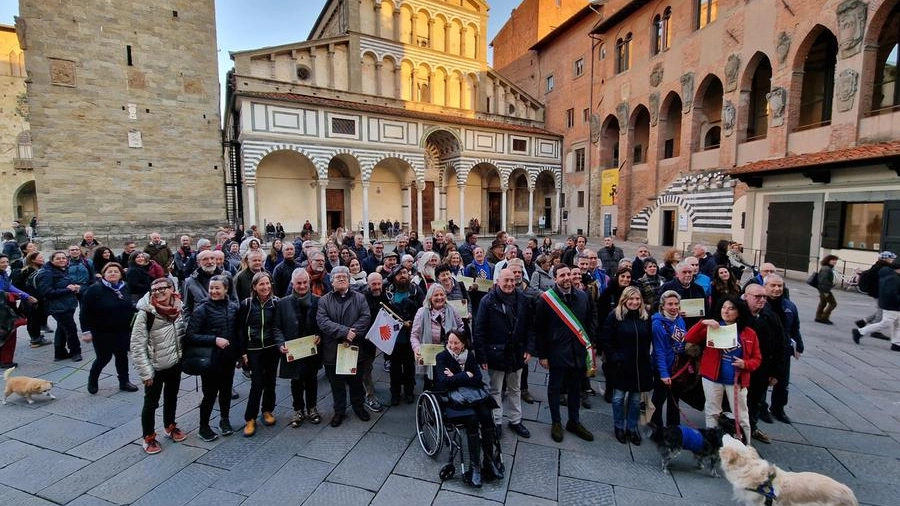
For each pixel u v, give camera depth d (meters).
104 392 6.82
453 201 40.06
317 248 9.14
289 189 31.84
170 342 5.17
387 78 33.81
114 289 6.63
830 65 19.72
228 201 34.72
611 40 33.50
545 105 42.62
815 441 5.34
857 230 15.74
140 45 25.36
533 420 6.00
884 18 15.95
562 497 4.32
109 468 4.80
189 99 26.91
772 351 5.23
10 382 6.26
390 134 31.36
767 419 5.86
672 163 28.09
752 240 20.44
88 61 24.08
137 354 4.91
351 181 34.12
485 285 8.04
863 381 7.20
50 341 9.39
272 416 5.88
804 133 19.00
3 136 38.22
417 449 5.25
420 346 5.49
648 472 4.74
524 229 43.28
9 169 38.34
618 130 35.34
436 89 36.22
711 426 5.07
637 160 33.97
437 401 4.86
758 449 5.16
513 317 5.45
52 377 7.38
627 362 5.18
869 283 9.68
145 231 25.89
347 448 5.27
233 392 7.04
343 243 12.25
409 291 6.80
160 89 26.05
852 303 13.25
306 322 5.87
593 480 4.59
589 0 46.62
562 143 40.34
